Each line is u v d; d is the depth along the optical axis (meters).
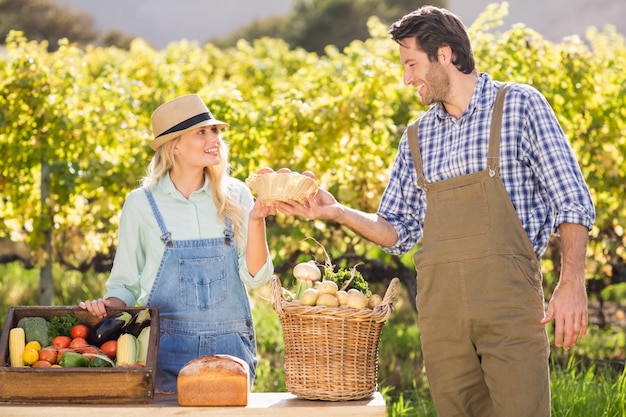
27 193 7.74
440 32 3.41
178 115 3.76
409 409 5.55
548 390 3.36
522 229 3.34
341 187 7.06
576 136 7.64
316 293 3.32
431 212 3.50
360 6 44.62
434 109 3.58
